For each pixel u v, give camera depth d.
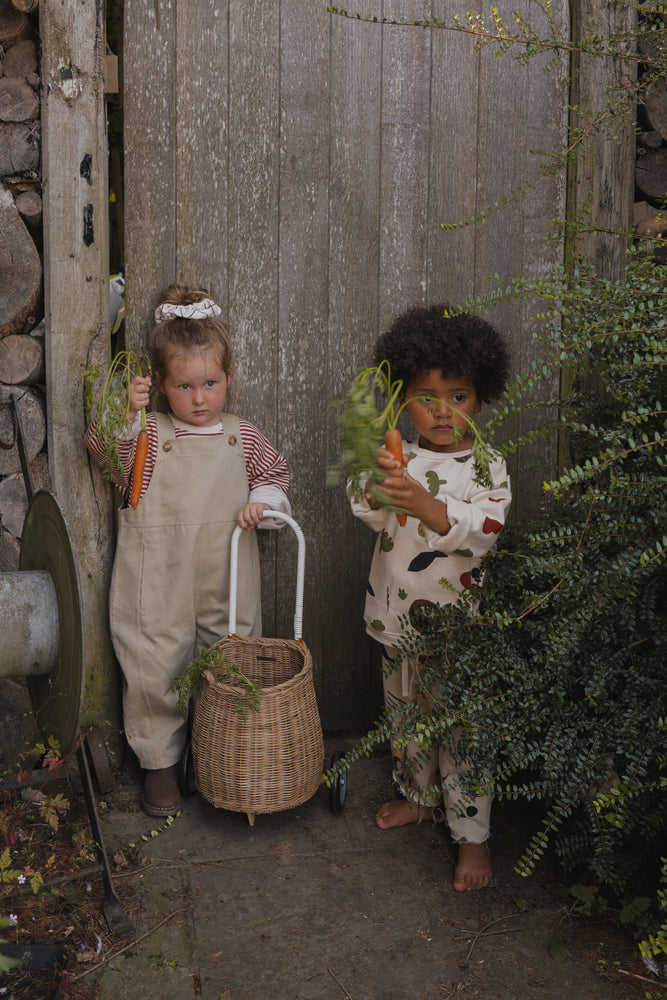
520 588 2.20
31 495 2.47
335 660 2.96
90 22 2.44
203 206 2.67
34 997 1.76
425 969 1.92
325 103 2.70
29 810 2.42
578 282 2.31
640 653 2.09
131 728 2.57
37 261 2.51
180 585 2.56
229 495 2.59
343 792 2.45
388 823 2.43
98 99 2.47
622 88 2.59
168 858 2.28
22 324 2.54
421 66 2.74
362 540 2.91
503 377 2.34
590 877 2.18
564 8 2.80
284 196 2.72
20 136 2.46
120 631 2.58
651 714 1.94
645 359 1.93
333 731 2.99
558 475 2.96
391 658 2.37
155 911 2.08
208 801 2.38
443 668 2.11
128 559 2.56
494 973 1.91
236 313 2.74
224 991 1.84
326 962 1.93
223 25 2.61
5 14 2.43
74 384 2.55
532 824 2.47
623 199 2.89
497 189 2.84
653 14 2.71
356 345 2.82
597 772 1.98
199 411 2.51
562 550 2.06
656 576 1.97
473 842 2.22
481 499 2.19
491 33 2.76
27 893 2.08
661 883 2.08
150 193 2.64
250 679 2.50
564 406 2.42
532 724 2.05
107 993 1.83
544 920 2.07
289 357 2.79
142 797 2.52
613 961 1.94
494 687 2.14
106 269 2.59
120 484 2.54
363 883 2.20
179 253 2.68
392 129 2.75
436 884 2.20
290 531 2.87
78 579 1.98
